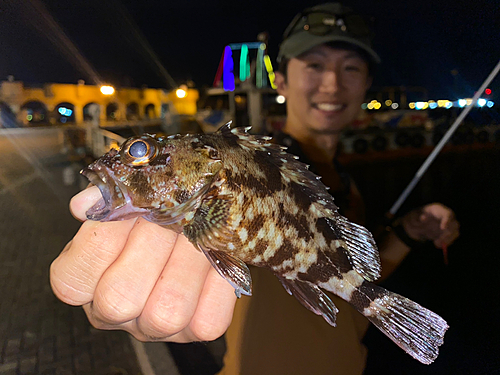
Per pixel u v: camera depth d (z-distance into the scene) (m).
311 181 0.29
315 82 0.58
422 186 1.66
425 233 0.55
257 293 0.37
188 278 0.25
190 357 0.50
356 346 0.40
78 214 0.25
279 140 0.55
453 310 0.76
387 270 0.57
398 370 0.60
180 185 0.26
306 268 0.29
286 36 0.65
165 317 0.24
